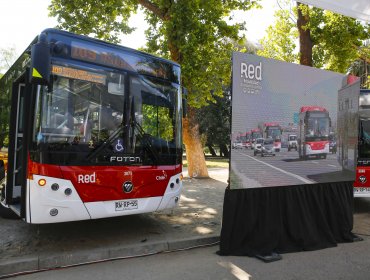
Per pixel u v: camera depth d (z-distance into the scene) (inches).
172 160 266.7
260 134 237.5
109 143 234.5
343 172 275.0
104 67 240.4
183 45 479.5
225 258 226.8
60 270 205.5
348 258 227.6
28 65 245.6
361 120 357.1
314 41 608.7
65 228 276.4
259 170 235.8
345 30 580.1
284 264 215.8
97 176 226.7
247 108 232.8
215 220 307.9
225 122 1465.3
